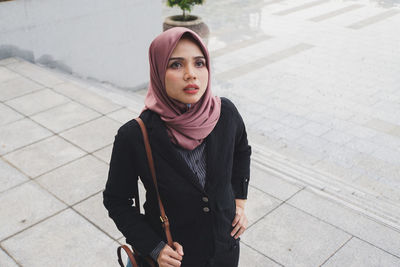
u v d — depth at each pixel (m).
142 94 10.49
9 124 5.63
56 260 3.44
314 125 9.02
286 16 17.16
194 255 1.98
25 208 4.03
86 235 3.70
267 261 3.45
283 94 10.53
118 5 9.37
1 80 7.02
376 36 14.88
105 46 9.53
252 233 3.75
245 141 2.15
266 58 12.91
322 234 3.75
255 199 4.21
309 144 8.28
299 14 17.39
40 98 6.41
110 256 3.48
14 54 8.09
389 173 7.39
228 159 1.93
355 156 7.88
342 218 3.96
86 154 4.95
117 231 3.75
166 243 1.95
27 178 4.49
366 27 15.80
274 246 3.61
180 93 1.74
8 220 3.88
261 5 18.72
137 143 1.82
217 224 1.95
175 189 1.85
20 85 6.84
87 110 6.04
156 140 1.81
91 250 3.54
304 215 3.99
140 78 10.66
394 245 3.65
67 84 6.92
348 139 8.46
